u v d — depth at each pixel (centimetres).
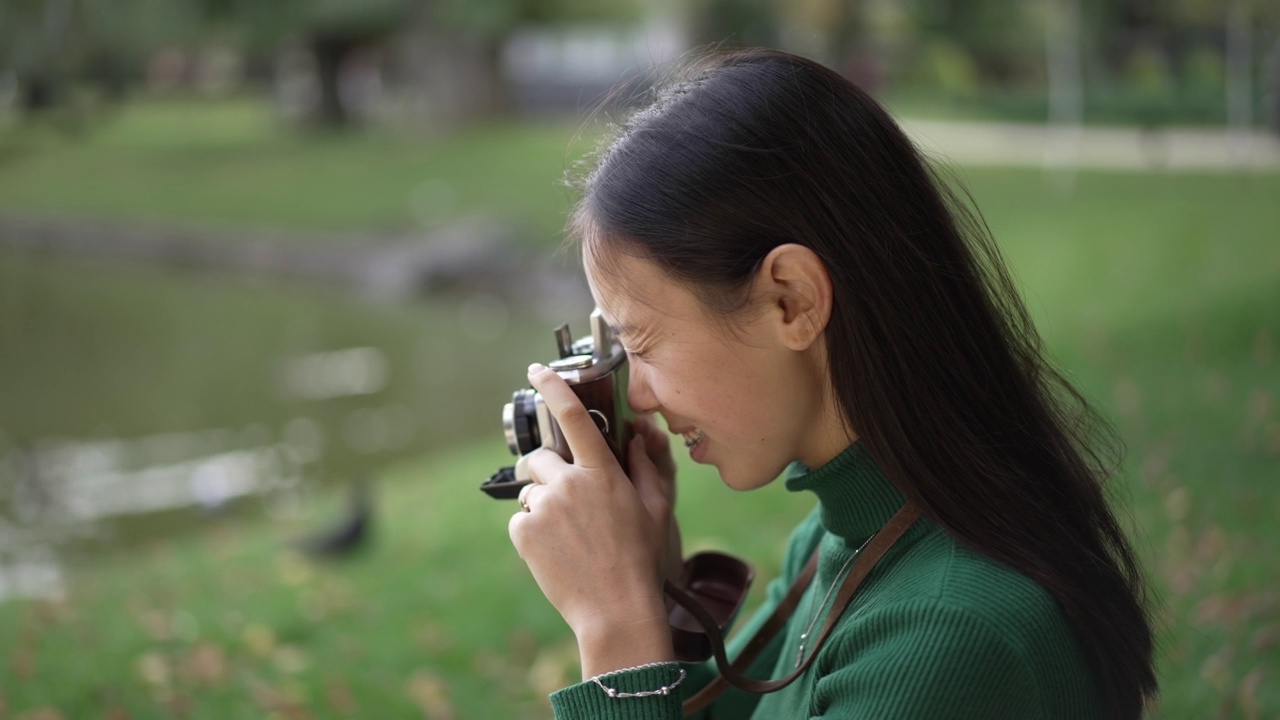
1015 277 151
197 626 435
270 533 629
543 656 403
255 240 2022
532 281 1706
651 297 121
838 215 116
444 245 1825
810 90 120
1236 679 295
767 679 152
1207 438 541
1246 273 923
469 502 621
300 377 1275
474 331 1530
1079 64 1834
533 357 1372
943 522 116
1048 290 1011
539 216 1980
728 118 118
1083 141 1831
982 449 118
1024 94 2339
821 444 127
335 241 1969
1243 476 480
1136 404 621
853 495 126
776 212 116
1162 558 395
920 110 2369
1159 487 477
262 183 2442
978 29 2280
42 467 944
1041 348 133
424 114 3028
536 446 137
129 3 2102
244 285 1870
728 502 515
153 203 2353
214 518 811
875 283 117
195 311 1669
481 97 2994
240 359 1368
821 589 136
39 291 1822
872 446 118
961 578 114
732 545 463
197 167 2659
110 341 1472
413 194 2216
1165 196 1330
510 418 137
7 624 441
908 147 123
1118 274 1024
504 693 377
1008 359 124
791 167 117
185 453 984
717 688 148
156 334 1516
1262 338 739
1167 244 1095
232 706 354
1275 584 355
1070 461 127
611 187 122
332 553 533
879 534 122
